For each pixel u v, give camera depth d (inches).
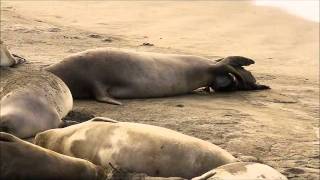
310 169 683.4
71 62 903.1
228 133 781.9
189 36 1803.6
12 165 457.4
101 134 555.8
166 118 824.3
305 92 1152.8
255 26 1957.4
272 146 754.2
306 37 1843.0
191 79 1005.8
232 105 951.6
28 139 655.1
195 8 2193.7
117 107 865.5
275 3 2255.2
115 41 1557.6
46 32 1546.5
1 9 1963.6
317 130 855.7
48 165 469.7
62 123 700.7
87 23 1899.6
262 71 1405.0
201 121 821.9
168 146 536.4
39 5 2172.7
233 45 1724.9
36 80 735.7
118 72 919.7
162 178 506.3
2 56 986.1
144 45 1553.9
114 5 2244.1
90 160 548.7
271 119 888.3
